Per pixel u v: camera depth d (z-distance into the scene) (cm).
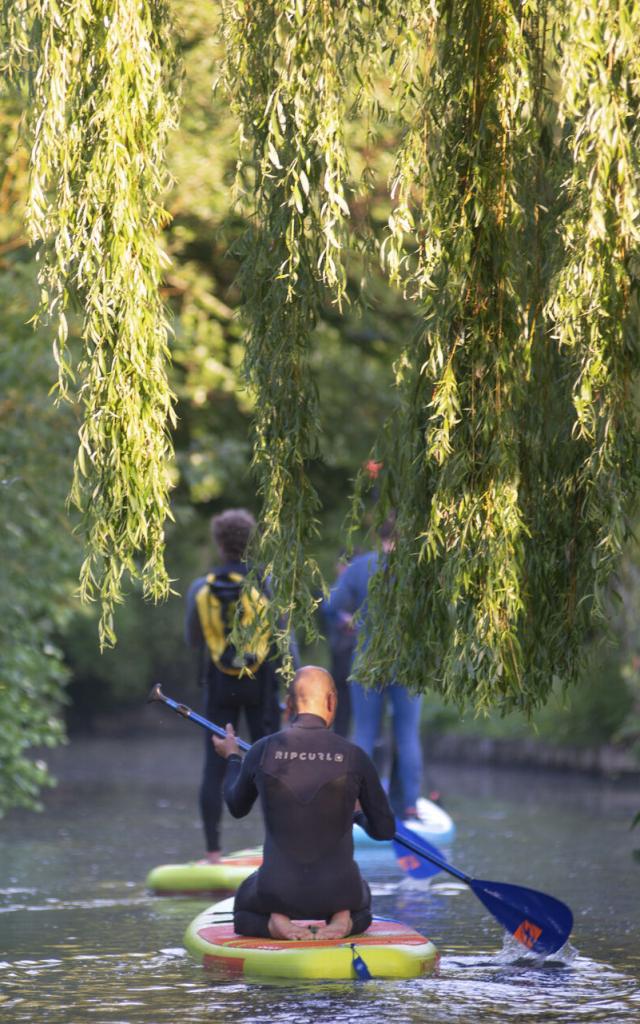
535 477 2069
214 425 7800
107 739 10756
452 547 1981
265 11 2116
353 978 2058
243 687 3219
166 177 2061
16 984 2047
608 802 5316
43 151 1939
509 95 1997
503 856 3638
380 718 3797
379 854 3644
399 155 2006
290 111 2042
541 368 2080
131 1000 1927
